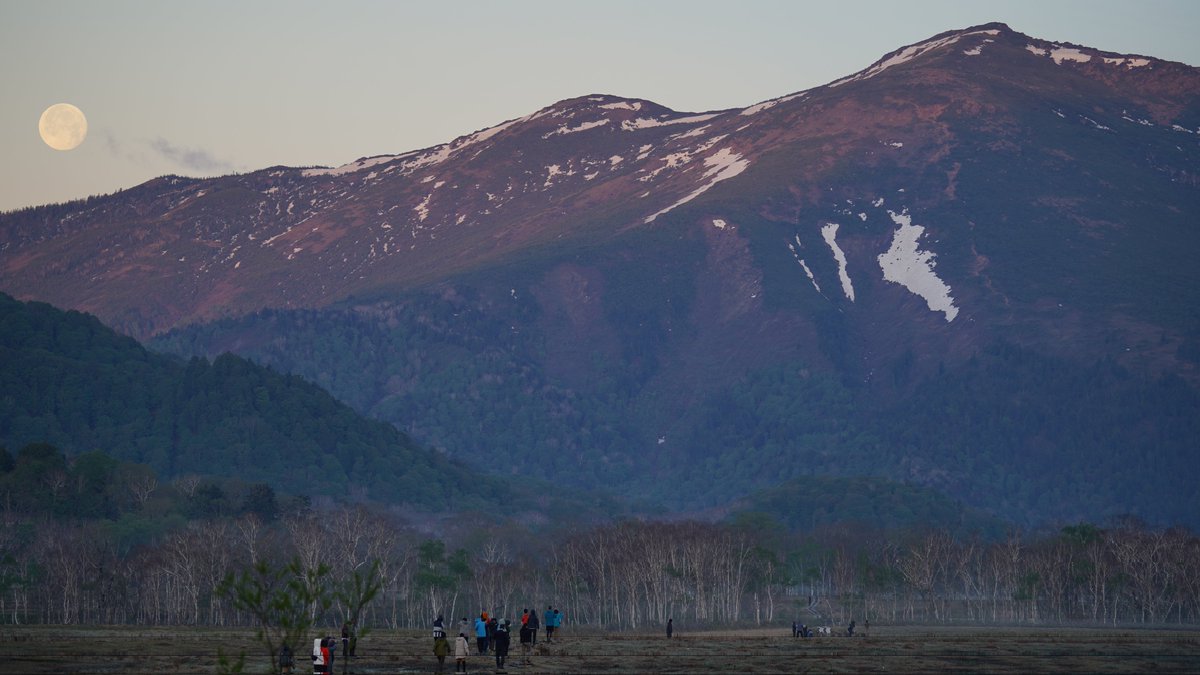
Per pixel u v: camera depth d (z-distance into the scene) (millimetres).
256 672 148625
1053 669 171625
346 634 139125
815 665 176625
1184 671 169125
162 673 151000
